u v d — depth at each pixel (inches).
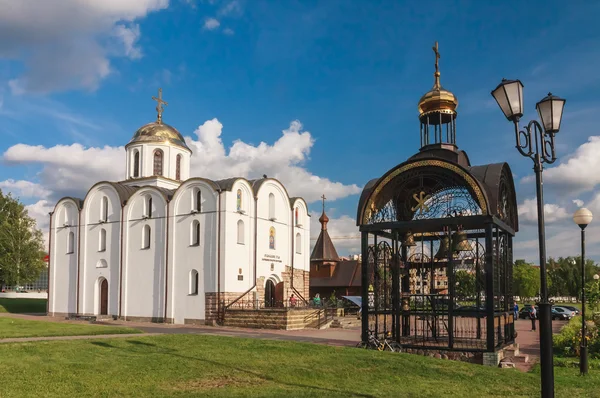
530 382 601.0
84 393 479.2
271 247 1681.8
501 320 876.6
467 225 826.2
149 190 1657.2
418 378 599.2
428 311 868.6
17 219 2568.9
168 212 1609.3
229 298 1489.9
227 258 1493.6
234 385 529.0
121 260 1684.3
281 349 735.1
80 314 1755.7
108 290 1706.4
